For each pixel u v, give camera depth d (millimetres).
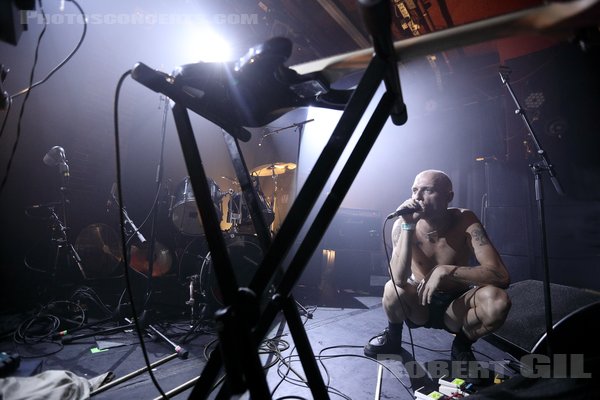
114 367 1739
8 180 3012
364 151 674
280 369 1697
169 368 1735
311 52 3865
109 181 3754
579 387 1188
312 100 800
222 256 635
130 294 833
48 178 3252
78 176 3500
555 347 1568
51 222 2719
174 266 3342
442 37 539
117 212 3168
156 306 2861
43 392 1323
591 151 3354
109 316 2592
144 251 3051
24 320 2402
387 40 534
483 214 4199
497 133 4172
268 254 611
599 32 463
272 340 2102
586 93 3434
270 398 540
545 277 1574
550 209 3516
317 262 3873
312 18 3373
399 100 743
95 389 1463
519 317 1872
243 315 570
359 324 2576
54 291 2607
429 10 3535
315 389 778
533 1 3273
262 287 605
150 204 3979
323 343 2113
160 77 705
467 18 3654
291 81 675
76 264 2709
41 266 3074
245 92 736
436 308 1734
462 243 1762
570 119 3496
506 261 3764
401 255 1717
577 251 3334
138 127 3959
